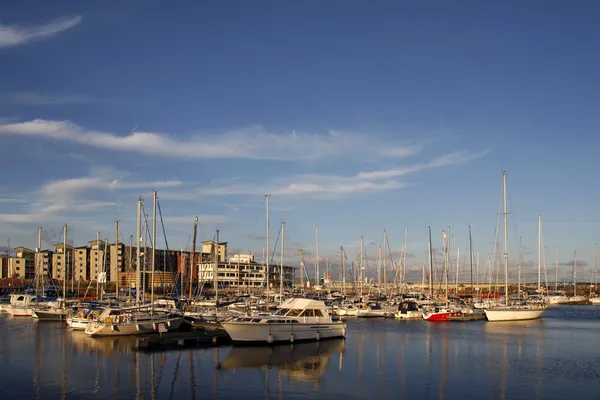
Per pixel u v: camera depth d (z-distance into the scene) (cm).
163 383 4453
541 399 3994
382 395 4109
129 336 7106
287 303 7131
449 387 4366
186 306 9706
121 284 19325
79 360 5419
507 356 5888
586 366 5284
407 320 10494
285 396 4062
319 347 6400
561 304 18625
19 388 4272
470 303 13088
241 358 5578
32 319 9994
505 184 10556
